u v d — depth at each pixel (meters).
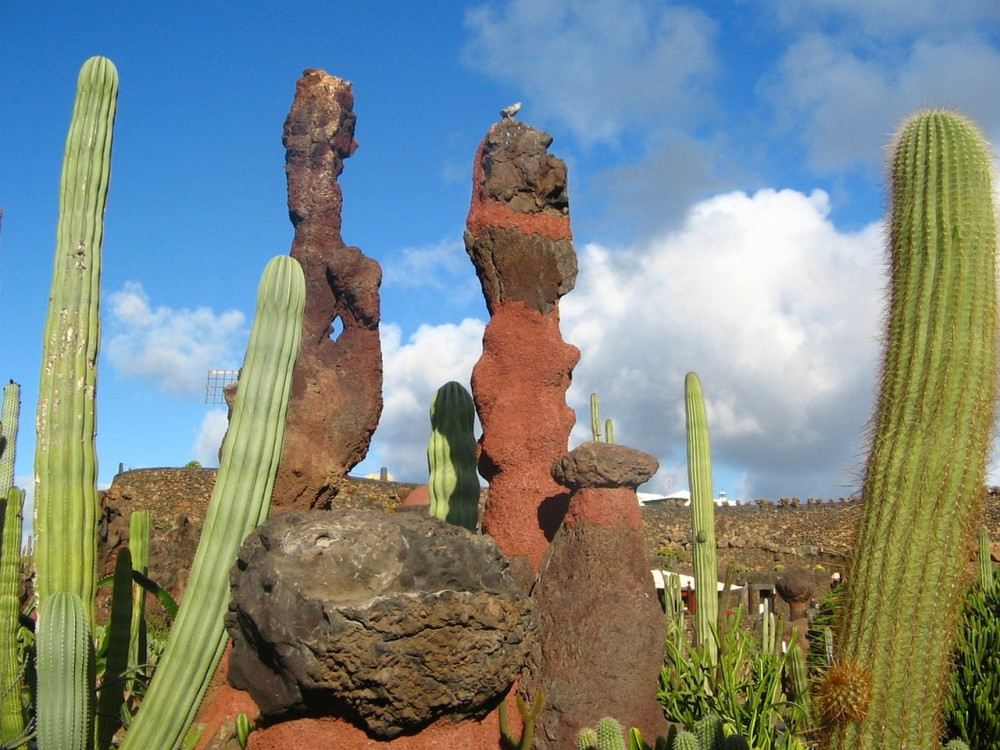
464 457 6.86
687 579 16.81
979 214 3.99
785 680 7.62
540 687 5.36
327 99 8.80
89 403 4.96
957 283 3.93
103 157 5.25
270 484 4.95
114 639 5.22
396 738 4.65
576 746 5.17
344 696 4.40
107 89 5.31
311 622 4.32
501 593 4.86
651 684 5.45
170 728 4.56
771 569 28.84
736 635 7.87
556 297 7.00
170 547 13.75
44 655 4.18
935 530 3.80
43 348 4.95
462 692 4.67
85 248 5.08
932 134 4.14
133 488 30.72
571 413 6.91
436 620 4.52
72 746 4.19
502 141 7.04
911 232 4.11
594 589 5.51
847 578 4.05
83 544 4.80
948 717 7.15
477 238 6.93
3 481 7.84
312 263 8.41
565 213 7.12
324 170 8.65
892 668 3.76
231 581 4.75
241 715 4.58
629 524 5.70
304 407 7.88
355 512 4.77
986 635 7.53
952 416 3.85
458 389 7.03
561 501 6.45
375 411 8.38
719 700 7.03
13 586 5.47
